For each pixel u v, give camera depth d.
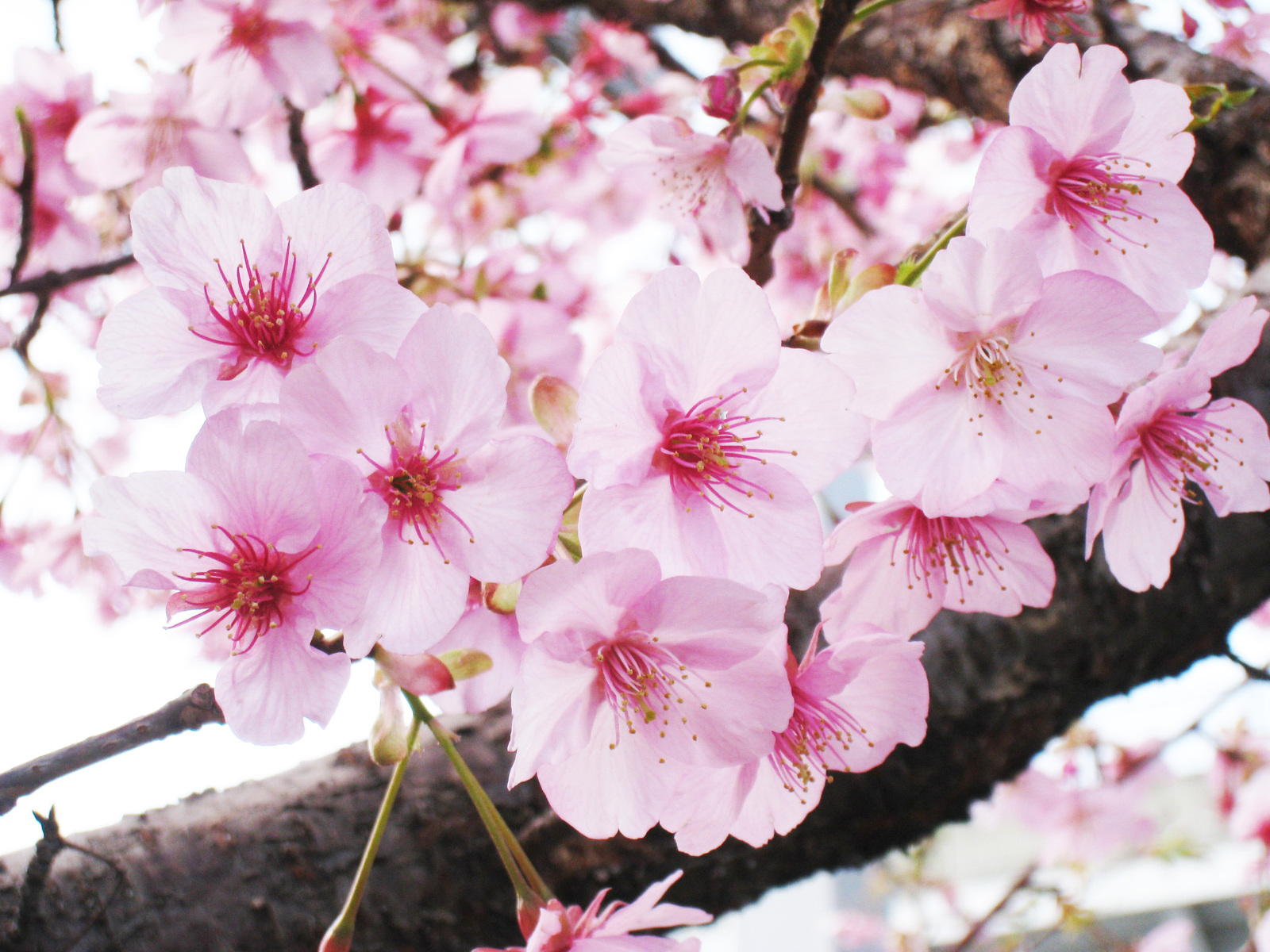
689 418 0.22
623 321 0.21
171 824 0.25
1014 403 0.22
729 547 0.22
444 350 0.21
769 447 0.22
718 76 0.27
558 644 0.21
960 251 0.21
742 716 0.21
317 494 0.20
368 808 0.25
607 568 0.20
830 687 0.22
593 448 0.21
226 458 0.20
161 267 0.22
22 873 0.24
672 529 0.21
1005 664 0.25
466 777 0.22
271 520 0.21
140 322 0.22
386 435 0.21
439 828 0.25
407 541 0.21
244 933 0.24
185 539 0.21
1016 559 0.24
